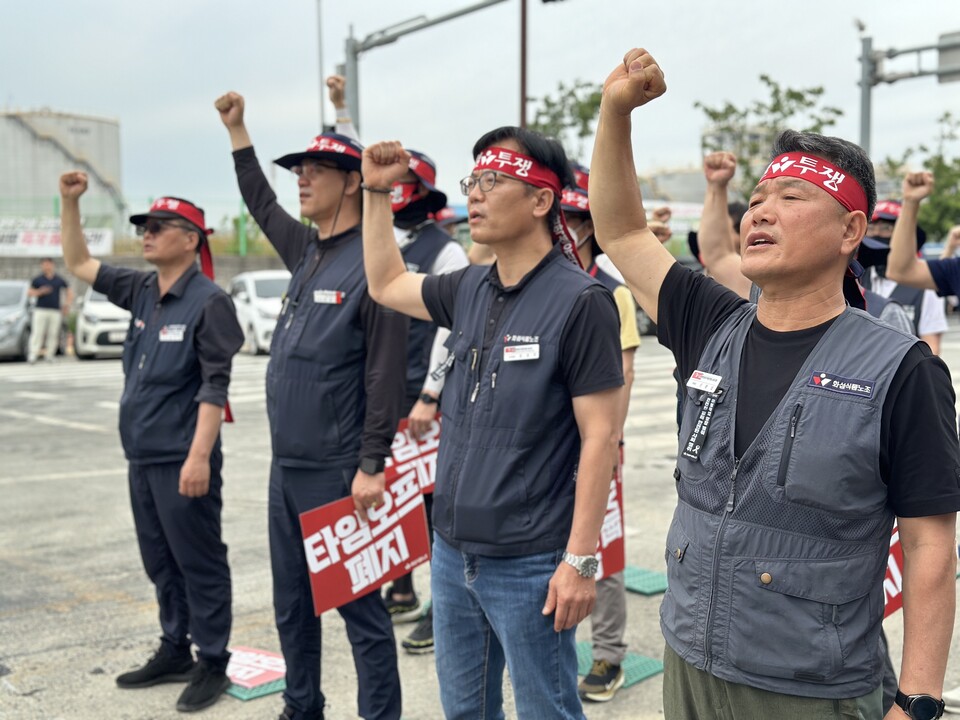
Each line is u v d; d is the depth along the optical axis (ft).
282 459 10.75
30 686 12.71
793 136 6.15
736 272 11.66
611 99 6.82
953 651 13.62
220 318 12.14
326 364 10.54
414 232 14.90
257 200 12.68
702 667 6.00
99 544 19.34
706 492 6.05
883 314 10.50
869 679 5.71
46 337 58.49
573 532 8.07
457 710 8.75
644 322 70.95
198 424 11.90
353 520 10.55
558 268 8.43
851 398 5.58
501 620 8.25
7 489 24.34
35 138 118.62
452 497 8.38
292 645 10.89
